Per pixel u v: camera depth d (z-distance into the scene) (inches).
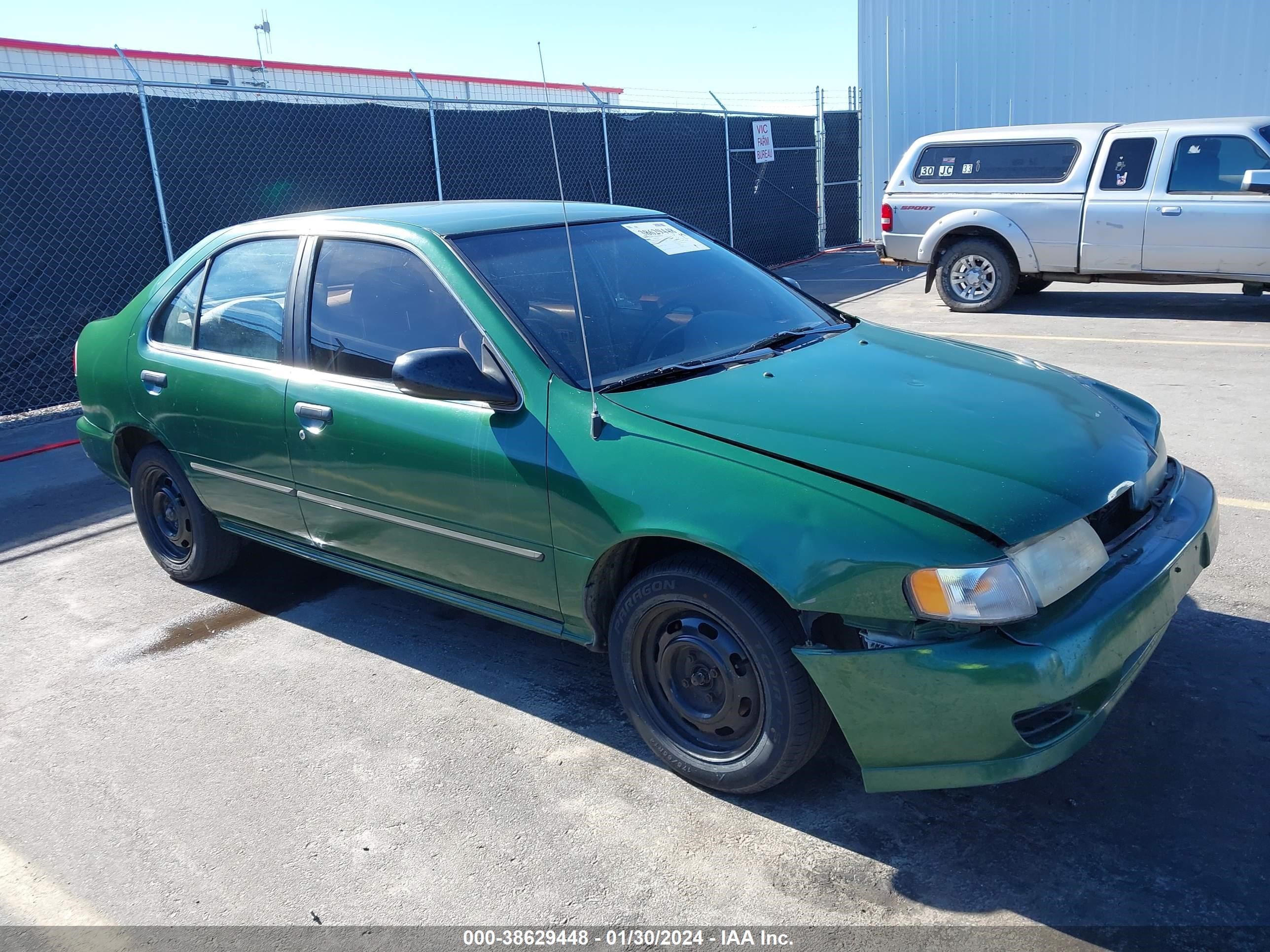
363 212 158.2
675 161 573.3
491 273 134.8
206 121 364.8
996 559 95.0
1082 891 97.8
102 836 116.5
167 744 135.3
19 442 303.3
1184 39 598.2
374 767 127.0
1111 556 107.7
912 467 103.7
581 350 128.2
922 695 95.7
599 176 527.2
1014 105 671.1
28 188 325.4
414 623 168.9
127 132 345.4
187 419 165.9
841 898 99.4
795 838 108.8
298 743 133.7
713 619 110.7
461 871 107.0
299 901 104.0
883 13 710.5
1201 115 605.3
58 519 232.7
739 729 112.7
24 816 121.3
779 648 104.3
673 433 113.0
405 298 138.7
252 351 157.5
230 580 191.5
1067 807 110.3
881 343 144.2
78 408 344.8
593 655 154.3
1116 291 475.8
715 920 97.7
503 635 162.6
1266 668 134.4
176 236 362.0
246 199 380.8
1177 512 119.7
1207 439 232.8
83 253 341.1
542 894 102.8
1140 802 110.1
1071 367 315.9
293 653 159.9
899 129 724.7
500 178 475.5
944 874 101.7
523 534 123.9
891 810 112.3
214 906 104.1
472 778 123.5
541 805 117.3
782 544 100.7
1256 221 370.0
